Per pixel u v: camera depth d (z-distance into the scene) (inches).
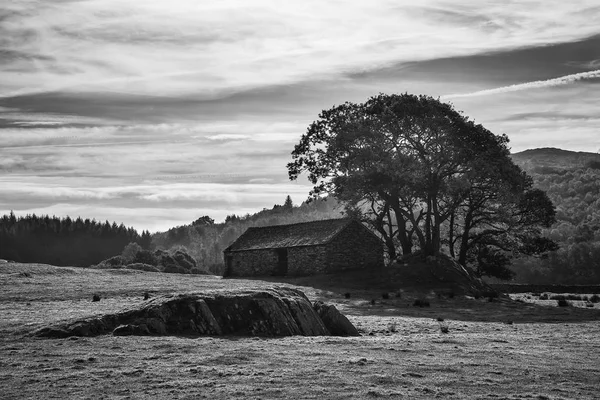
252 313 1277.1
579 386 850.8
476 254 3850.9
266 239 3740.2
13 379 852.6
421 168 3235.7
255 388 800.3
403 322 1651.1
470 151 3238.2
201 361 965.2
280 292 1375.5
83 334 1191.6
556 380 883.4
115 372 888.9
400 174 3201.3
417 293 2719.0
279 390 790.5
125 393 781.9
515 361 1019.3
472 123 3319.4
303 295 1400.1
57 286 2551.7
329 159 3543.3
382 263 3513.8
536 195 3654.0
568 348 1186.6
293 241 3540.8
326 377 863.7
